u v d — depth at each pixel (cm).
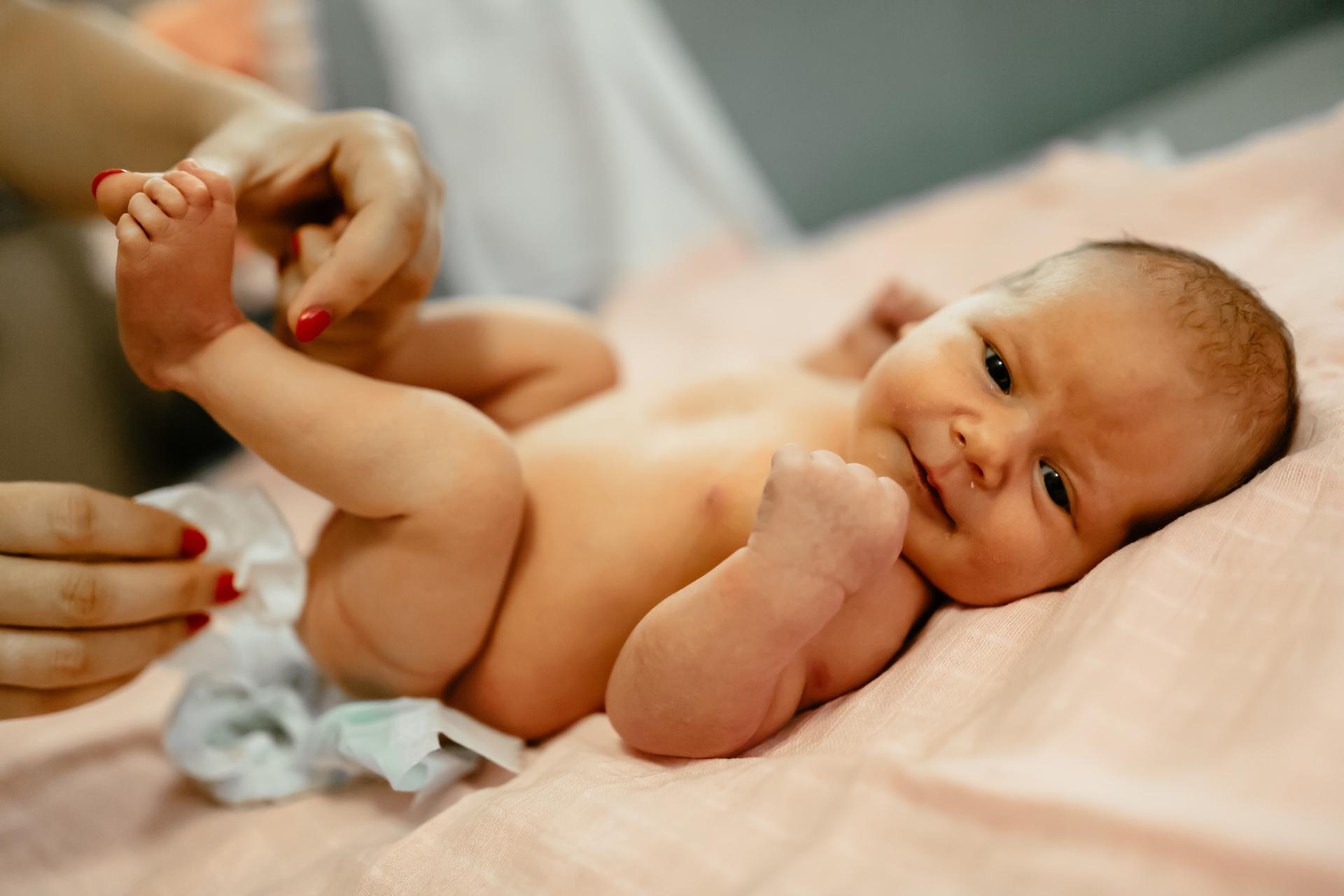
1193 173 153
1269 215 137
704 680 68
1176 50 247
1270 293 106
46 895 78
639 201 215
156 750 99
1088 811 46
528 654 85
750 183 234
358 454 75
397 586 79
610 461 90
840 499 66
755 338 171
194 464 190
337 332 81
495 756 79
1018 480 77
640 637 71
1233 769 48
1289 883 41
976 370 79
